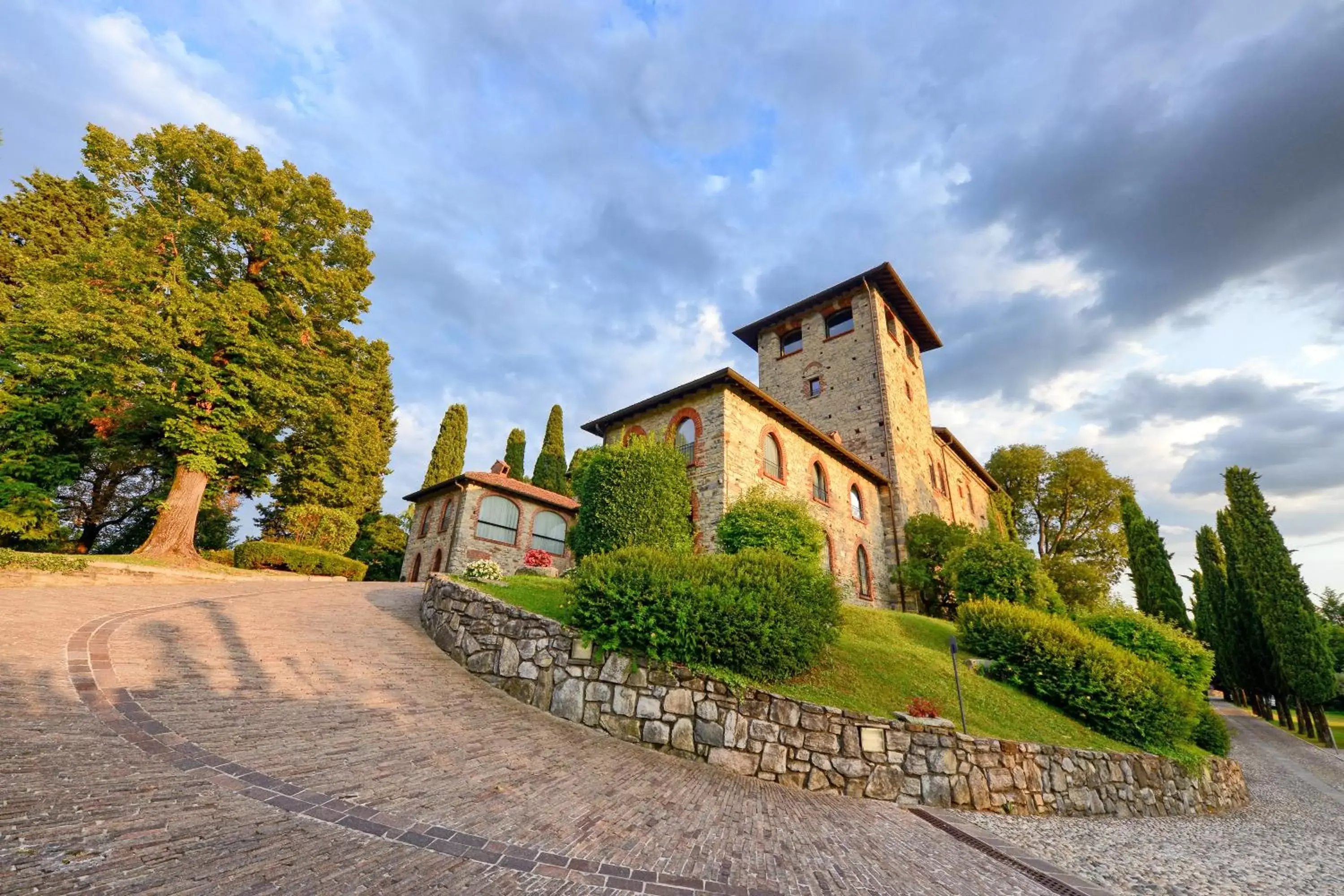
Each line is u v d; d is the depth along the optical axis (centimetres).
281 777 408
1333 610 4544
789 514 1533
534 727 698
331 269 2058
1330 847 820
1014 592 1588
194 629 852
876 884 417
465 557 2270
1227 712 2661
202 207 1652
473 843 361
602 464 1477
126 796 335
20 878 238
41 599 954
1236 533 2355
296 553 2131
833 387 2744
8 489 1686
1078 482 3991
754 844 466
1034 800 759
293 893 266
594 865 365
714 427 1783
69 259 1659
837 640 979
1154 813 885
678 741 716
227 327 1623
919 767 717
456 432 3731
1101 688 984
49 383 1761
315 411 2014
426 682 782
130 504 2359
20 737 391
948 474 3195
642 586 806
